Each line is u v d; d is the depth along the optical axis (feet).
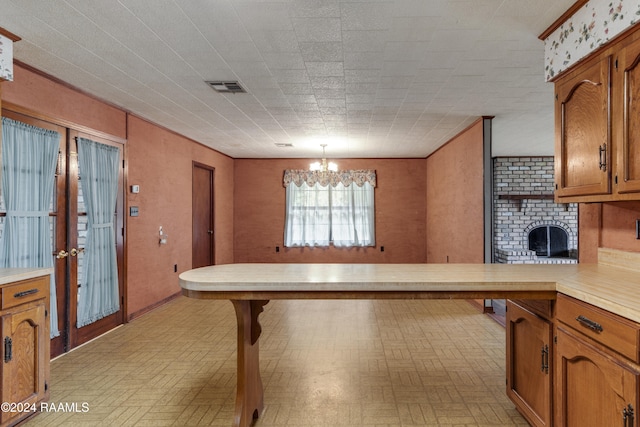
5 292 6.59
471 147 15.49
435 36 7.81
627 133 5.73
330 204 24.68
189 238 18.60
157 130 15.57
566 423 5.64
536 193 24.99
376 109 13.20
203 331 12.60
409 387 8.57
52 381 8.83
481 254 14.32
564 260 23.24
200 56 8.77
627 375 4.37
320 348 11.15
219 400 7.97
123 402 7.87
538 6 6.72
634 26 5.48
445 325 13.41
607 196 6.17
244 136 17.94
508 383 7.47
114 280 12.66
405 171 24.48
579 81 6.82
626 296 4.99
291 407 7.72
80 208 11.21
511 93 11.43
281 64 9.24
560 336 5.78
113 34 7.72
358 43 8.11
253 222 24.95
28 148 9.25
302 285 6.00
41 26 7.38
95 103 11.80
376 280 6.09
